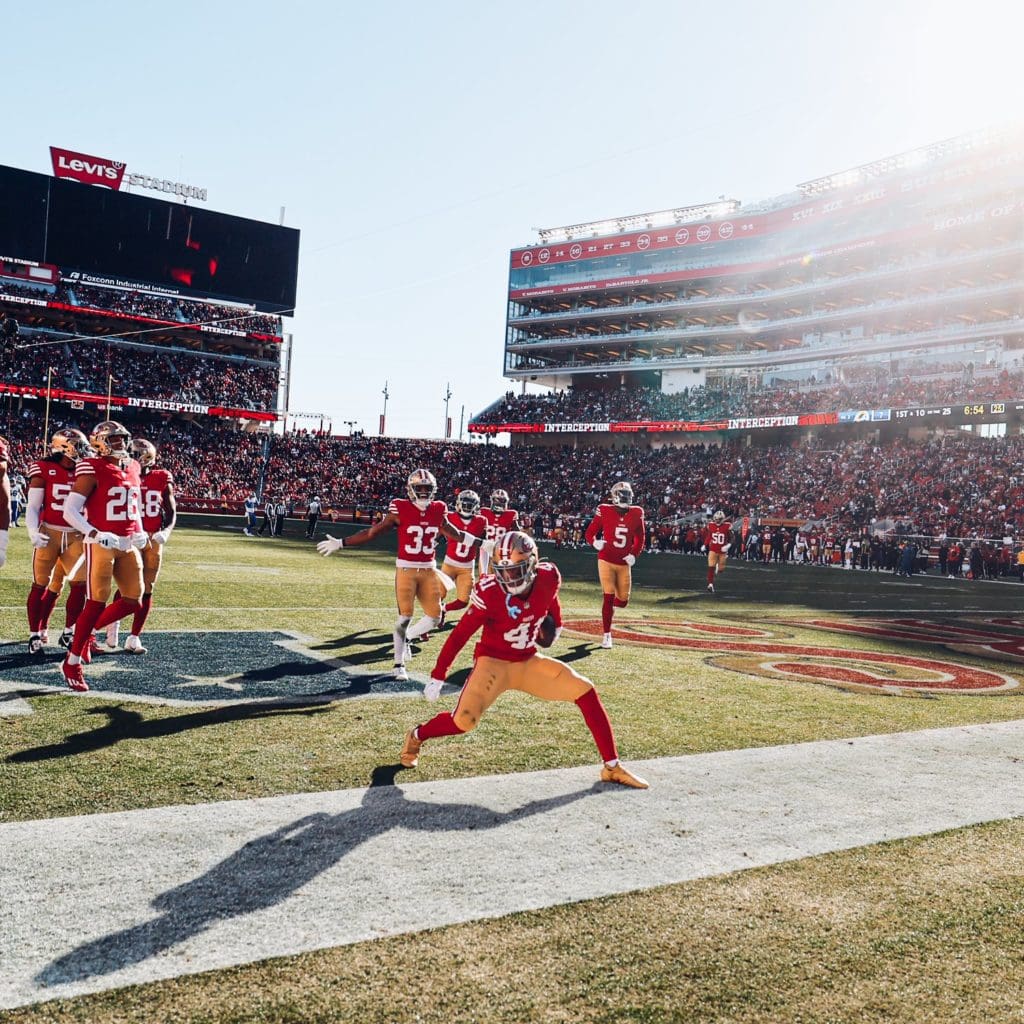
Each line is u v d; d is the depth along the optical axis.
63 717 5.43
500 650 4.58
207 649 8.12
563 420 56.91
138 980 2.57
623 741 5.57
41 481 7.23
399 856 3.57
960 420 41.59
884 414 41.94
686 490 45.41
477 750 5.22
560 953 2.85
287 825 3.85
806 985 2.74
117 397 48.81
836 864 3.70
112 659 7.39
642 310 59.09
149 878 3.25
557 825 4.00
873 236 48.75
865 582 23.38
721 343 58.75
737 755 5.35
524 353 66.31
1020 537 30.92
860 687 7.84
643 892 3.33
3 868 3.27
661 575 22.70
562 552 31.53
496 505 10.53
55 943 2.76
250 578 14.92
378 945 2.85
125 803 4.03
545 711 6.29
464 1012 2.49
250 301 54.00
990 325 44.31
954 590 21.89
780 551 33.28
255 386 55.56
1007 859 3.83
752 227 54.78
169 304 53.72
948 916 3.26
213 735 5.25
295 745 5.13
